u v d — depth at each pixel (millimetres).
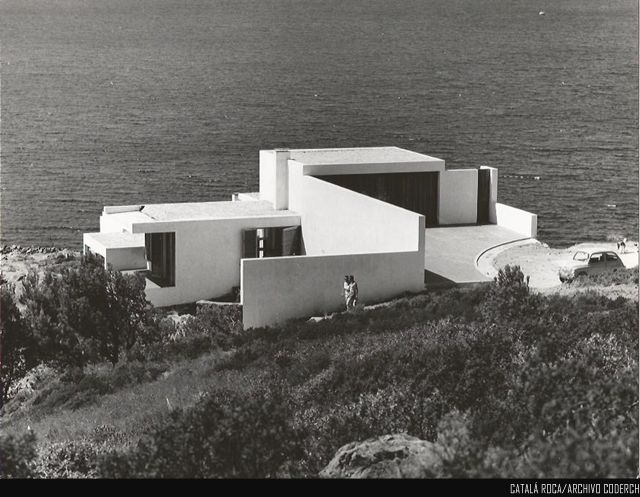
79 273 58781
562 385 26031
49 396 51969
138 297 59688
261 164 87625
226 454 27156
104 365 57125
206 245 77562
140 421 40125
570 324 39625
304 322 58406
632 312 40500
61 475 32844
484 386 31062
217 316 65000
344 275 62719
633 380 25891
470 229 83750
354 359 39625
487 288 57469
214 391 39562
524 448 24250
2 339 56281
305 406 35906
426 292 64188
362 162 83062
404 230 65312
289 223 80562
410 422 29891
